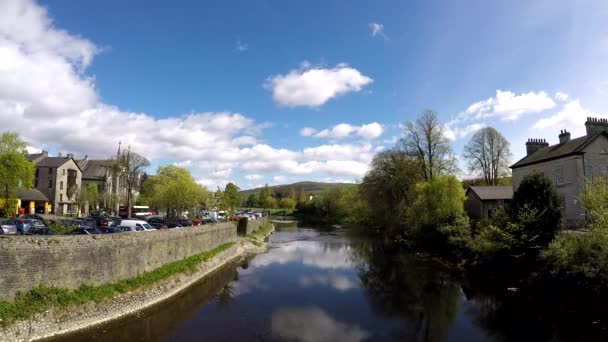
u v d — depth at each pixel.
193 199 54.28
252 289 25.06
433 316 19.47
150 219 43.06
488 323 18.12
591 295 17.45
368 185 58.59
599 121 32.31
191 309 20.25
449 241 33.56
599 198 19.27
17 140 36.69
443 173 45.50
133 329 16.75
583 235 19.56
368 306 21.30
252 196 165.38
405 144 48.44
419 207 40.59
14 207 37.19
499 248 24.28
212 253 32.97
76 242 17.31
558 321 17.58
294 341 16.00
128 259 20.50
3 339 13.17
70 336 15.22
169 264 25.19
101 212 62.12
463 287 25.05
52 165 64.38
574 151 30.97
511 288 22.89
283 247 47.28
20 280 14.86
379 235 61.78
